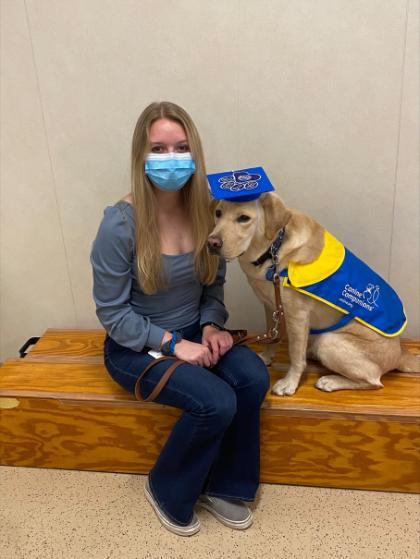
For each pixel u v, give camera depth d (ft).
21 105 5.31
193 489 4.21
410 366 5.04
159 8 4.79
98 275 4.15
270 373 5.14
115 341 4.56
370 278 4.67
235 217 4.15
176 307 4.62
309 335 4.99
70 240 5.98
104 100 5.21
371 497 4.72
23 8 4.88
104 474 5.08
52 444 5.03
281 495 4.77
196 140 4.03
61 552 4.19
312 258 4.42
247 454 4.37
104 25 4.90
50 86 5.20
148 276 4.16
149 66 5.03
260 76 4.97
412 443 4.52
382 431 4.51
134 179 4.02
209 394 4.00
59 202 5.77
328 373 5.08
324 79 4.94
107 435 4.91
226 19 4.77
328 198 5.46
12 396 4.83
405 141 5.12
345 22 4.70
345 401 4.61
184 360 4.32
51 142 5.46
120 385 4.63
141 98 5.17
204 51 4.92
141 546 4.24
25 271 6.23
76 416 4.85
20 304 6.46
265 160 5.34
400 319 4.82
